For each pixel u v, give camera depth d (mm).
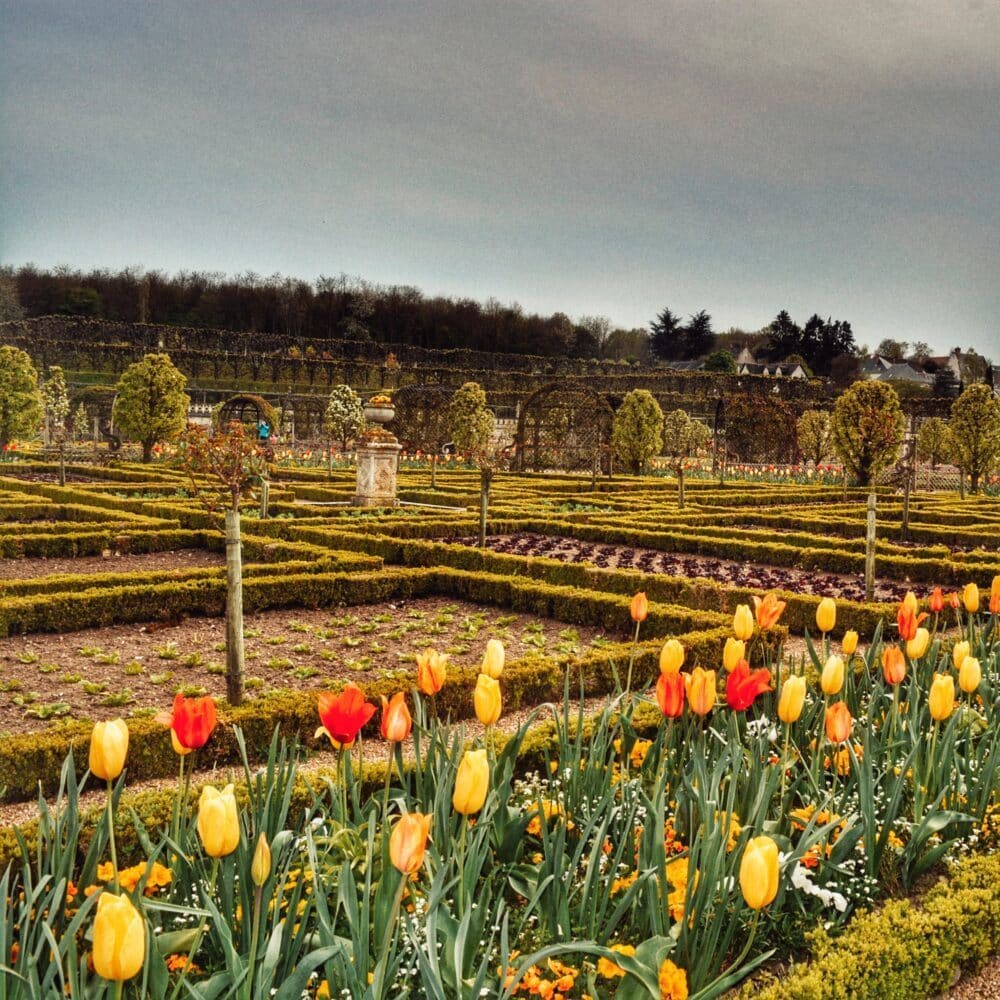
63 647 9000
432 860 3619
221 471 13438
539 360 94500
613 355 116562
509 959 3562
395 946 3113
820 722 5199
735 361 118312
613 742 5066
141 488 23172
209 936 3494
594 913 3557
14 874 3955
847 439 30141
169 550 16094
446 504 23859
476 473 34062
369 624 10281
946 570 13906
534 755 5594
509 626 10672
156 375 33906
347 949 3111
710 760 4883
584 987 3494
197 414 58844
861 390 30109
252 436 13859
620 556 15617
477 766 3170
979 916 4062
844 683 5867
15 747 5605
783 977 3822
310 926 3555
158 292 98125
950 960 3947
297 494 25578
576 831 4391
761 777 4406
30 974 2822
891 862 4555
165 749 6047
